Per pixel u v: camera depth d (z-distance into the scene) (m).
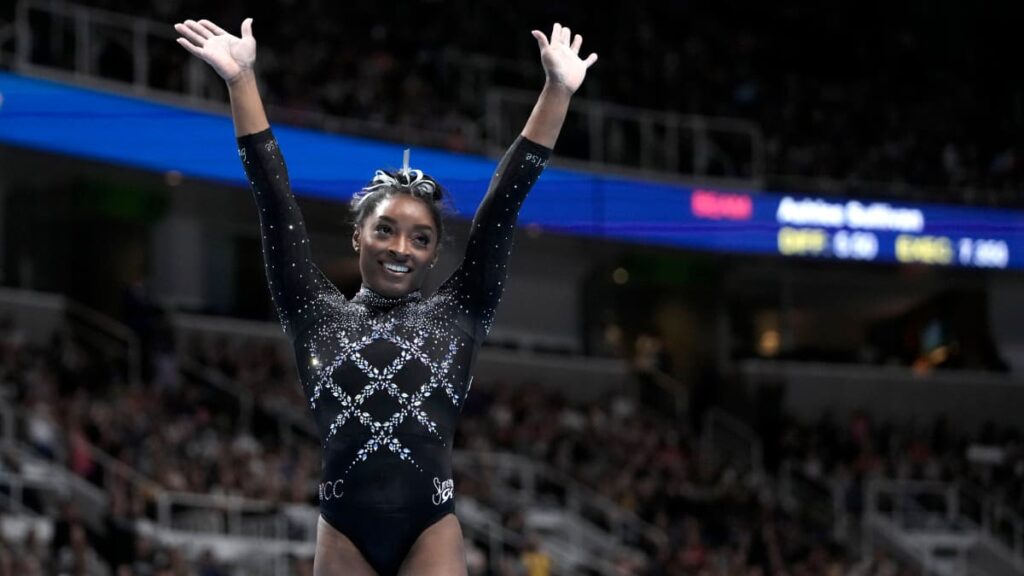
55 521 23.19
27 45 32.19
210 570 23.69
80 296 36.16
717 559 31.55
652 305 45.59
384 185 7.07
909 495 39.94
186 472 27.02
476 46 43.66
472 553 28.11
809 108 47.38
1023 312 48.50
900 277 45.97
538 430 36.34
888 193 43.75
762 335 46.69
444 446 6.85
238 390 32.62
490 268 7.05
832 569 32.91
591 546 32.81
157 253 37.47
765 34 49.44
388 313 6.96
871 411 46.44
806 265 43.78
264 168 7.06
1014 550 39.88
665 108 44.25
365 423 6.74
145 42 34.31
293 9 39.94
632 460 36.50
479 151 38.19
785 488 39.50
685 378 45.09
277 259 7.03
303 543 26.56
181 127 34.44
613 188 41.06
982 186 46.31
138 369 32.69
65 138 32.72
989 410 47.53
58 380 29.84
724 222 42.25
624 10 46.94
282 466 28.97
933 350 48.69
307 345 6.95
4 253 36.47
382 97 39.03
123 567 22.73
